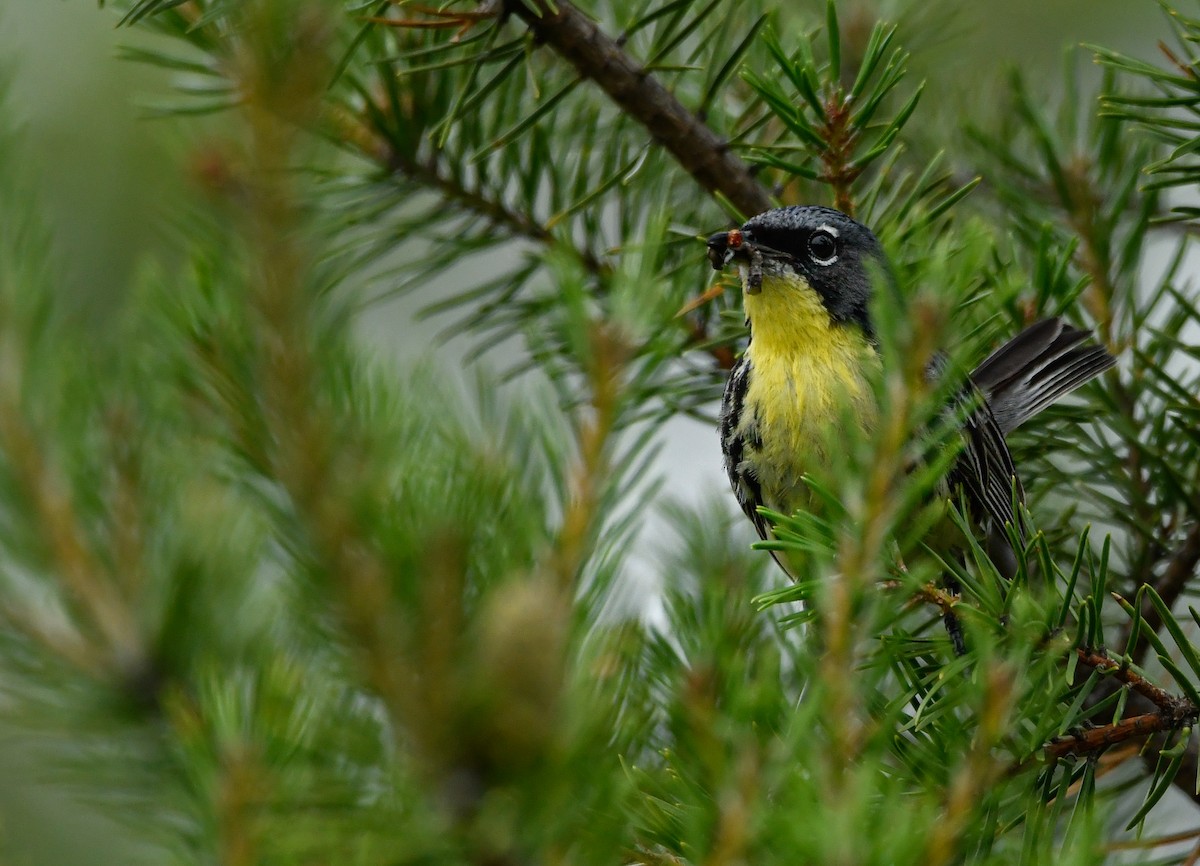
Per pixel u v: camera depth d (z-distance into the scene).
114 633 6.29
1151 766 8.88
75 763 5.91
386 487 5.09
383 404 5.61
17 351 6.03
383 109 9.71
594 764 4.46
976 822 5.50
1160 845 7.02
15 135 6.10
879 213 10.81
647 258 5.62
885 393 5.31
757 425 10.65
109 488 6.29
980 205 11.23
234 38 6.11
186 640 6.33
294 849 4.42
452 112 8.32
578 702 4.27
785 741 4.77
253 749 4.54
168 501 6.43
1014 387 10.05
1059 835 8.14
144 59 8.08
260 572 6.48
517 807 4.12
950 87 11.86
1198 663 6.41
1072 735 6.70
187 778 5.11
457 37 8.95
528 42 8.42
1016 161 10.65
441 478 5.45
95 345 6.36
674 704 5.21
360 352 5.86
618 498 6.21
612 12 10.28
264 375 4.96
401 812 4.32
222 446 5.95
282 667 5.04
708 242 9.82
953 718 6.20
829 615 4.93
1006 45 14.70
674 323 9.25
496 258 16.67
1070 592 6.48
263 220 4.91
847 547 5.07
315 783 4.70
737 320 11.07
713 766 4.55
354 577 4.58
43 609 6.46
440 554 4.53
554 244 9.97
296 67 4.85
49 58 13.73
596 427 5.47
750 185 9.84
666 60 10.39
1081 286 9.52
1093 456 9.92
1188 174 8.16
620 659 5.21
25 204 6.07
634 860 5.63
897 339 5.45
